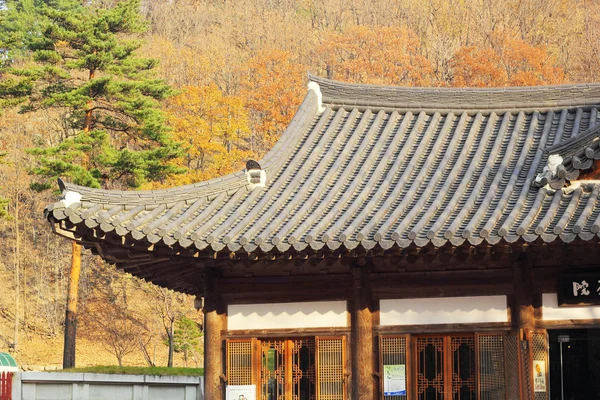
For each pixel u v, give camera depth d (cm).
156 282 1672
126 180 4391
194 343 4556
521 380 1331
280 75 6869
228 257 1351
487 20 8206
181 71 7269
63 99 4016
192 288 1798
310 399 1434
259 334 1453
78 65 4103
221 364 1460
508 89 1755
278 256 1330
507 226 1256
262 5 9144
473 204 1393
